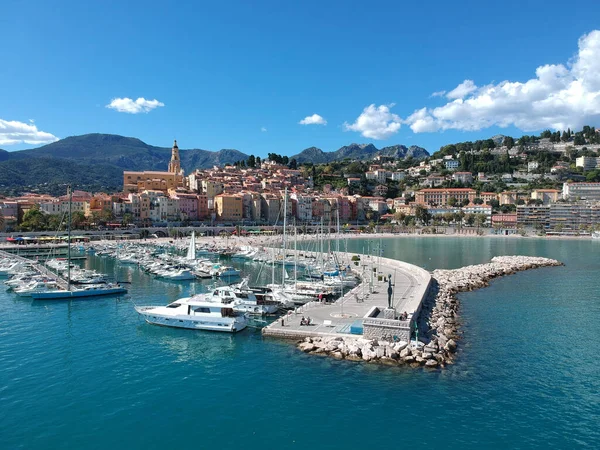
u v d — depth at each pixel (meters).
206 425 41.12
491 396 46.12
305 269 133.75
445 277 114.06
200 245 196.25
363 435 39.41
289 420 41.81
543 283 113.06
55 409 43.94
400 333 56.56
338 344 57.09
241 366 53.53
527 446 37.97
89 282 103.12
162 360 56.16
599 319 75.94
